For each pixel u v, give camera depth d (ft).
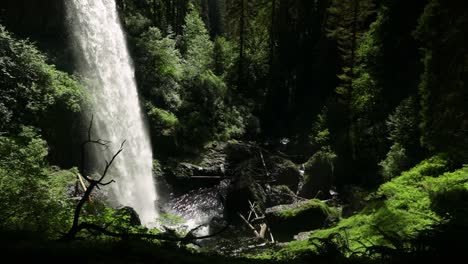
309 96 126.31
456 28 57.31
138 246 15.16
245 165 78.64
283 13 140.46
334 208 61.62
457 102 55.06
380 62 96.37
